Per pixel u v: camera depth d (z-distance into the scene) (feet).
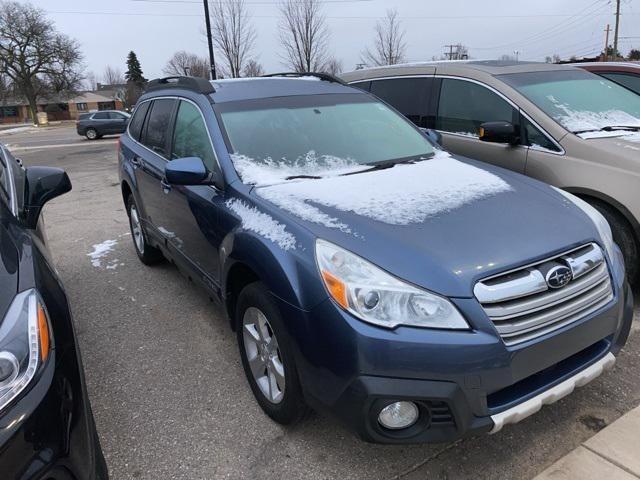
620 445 8.07
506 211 8.20
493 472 7.81
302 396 7.95
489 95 15.46
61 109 265.34
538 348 6.97
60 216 25.49
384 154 11.25
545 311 7.14
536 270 7.20
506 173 10.44
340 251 7.23
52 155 60.64
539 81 15.48
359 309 6.79
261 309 8.34
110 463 8.28
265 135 10.75
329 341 6.97
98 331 12.76
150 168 13.92
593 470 7.61
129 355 11.57
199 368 10.92
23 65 184.44
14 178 10.75
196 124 11.57
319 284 7.16
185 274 13.07
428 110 17.28
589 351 7.94
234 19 74.69
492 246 7.25
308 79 13.78
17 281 6.59
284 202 8.70
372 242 7.28
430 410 6.68
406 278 6.82
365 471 7.91
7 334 5.78
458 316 6.67
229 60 75.92
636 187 11.91
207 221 10.32
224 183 9.91
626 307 8.36
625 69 21.50
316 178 9.86
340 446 8.43
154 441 8.75
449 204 8.41
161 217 13.67
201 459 8.30
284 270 7.63
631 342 11.07
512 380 6.82
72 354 6.51
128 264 17.54
